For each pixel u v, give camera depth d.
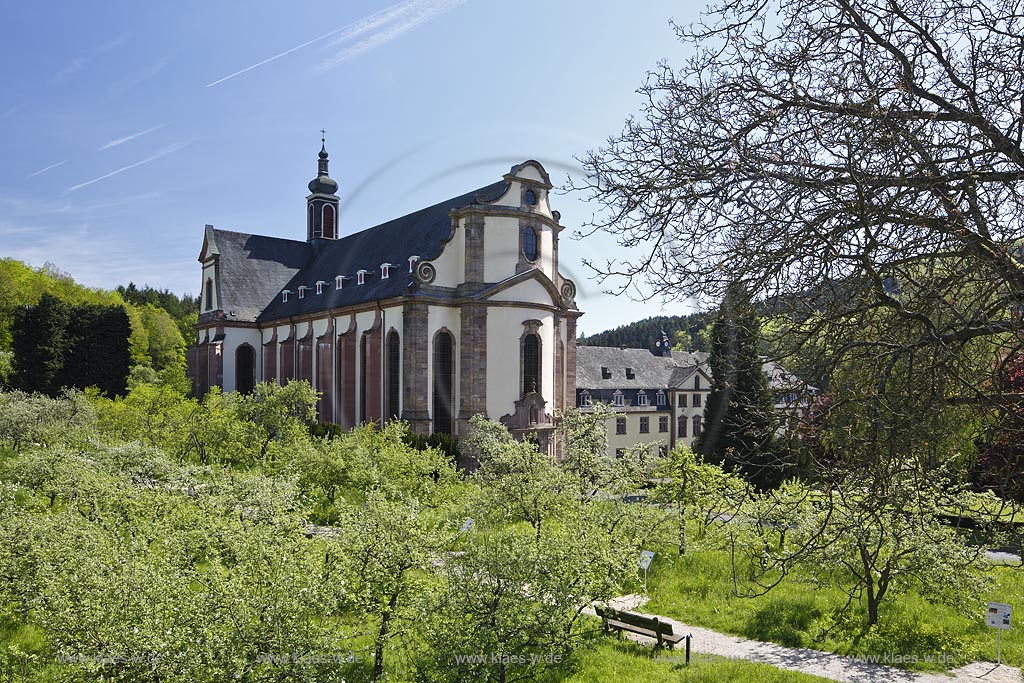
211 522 17.33
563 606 14.20
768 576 21.78
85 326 64.81
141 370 75.00
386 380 45.84
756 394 7.80
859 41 7.11
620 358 69.38
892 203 6.46
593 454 40.66
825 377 7.12
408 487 28.80
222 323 60.84
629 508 24.53
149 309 109.94
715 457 46.25
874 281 6.84
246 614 10.81
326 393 51.84
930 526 13.31
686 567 23.58
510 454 26.84
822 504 8.12
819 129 6.58
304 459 31.08
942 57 6.76
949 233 6.57
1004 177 6.50
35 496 23.95
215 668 10.02
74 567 13.57
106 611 11.15
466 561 14.12
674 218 7.29
